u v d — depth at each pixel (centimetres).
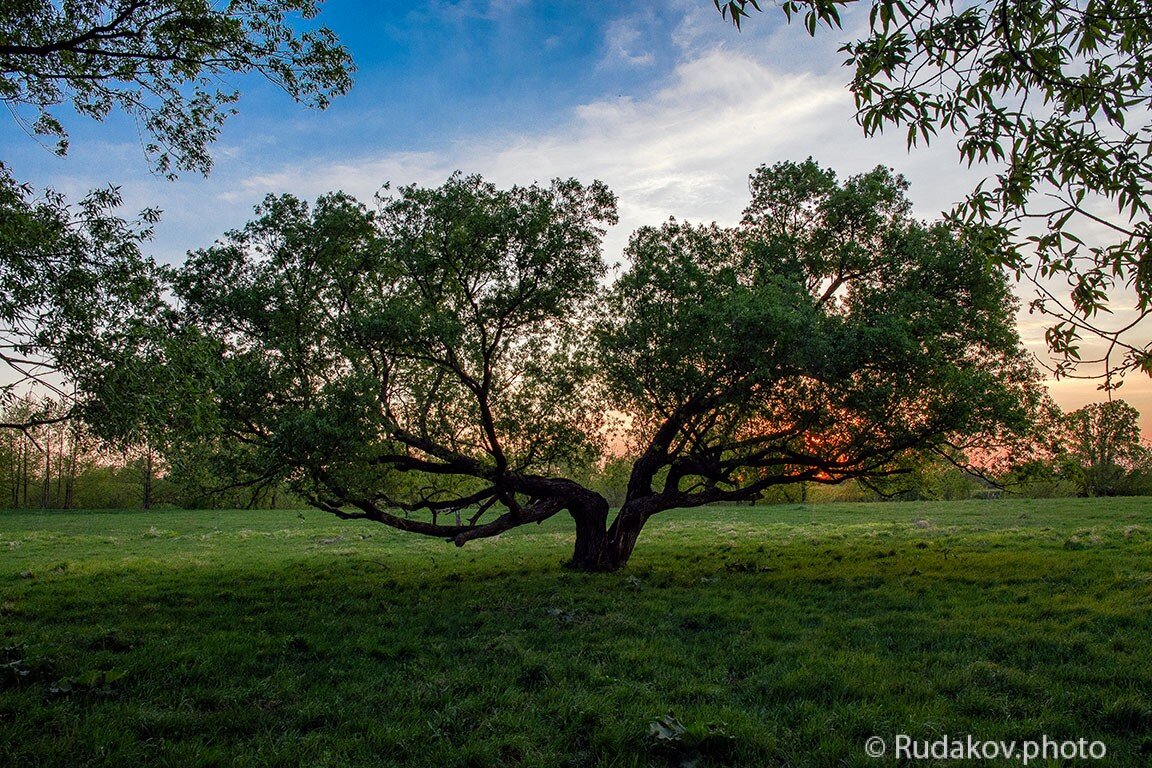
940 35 502
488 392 1888
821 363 1430
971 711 711
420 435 1775
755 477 2258
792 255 1811
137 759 600
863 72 519
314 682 846
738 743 629
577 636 1084
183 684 831
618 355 1788
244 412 1492
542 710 736
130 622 1248
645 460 2017
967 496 5134
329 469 1494
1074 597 1216
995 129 522
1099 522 2689
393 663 945
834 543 2452
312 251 1600
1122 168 498
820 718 691
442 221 1678
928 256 1655
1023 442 1720
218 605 1448
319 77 1180
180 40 1053
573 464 2008
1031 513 3262
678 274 1667
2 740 621
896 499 5522
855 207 1742
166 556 2548
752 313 1418
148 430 1008
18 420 986
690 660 923
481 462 1920
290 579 1866
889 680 802
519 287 1723
